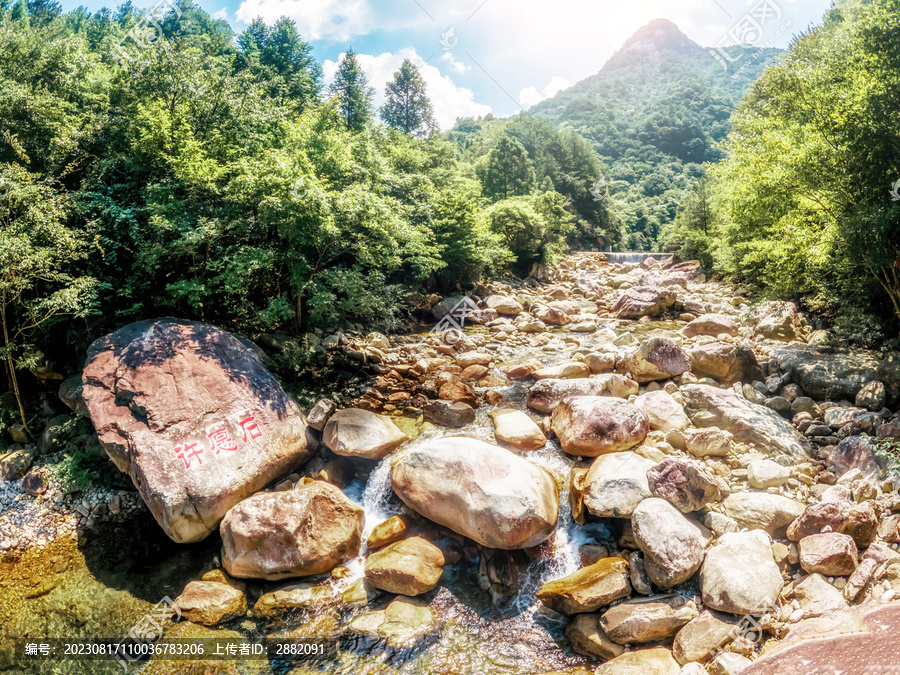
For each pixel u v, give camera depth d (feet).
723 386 33.01
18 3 88.02
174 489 24.12
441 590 21.76
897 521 20.20
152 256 34.40
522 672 18.38
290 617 20.97
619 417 27.02
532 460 27.53
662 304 56.18
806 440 27.09
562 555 22.54
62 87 47.34
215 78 45.32
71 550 25.75
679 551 19.89
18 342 34.12
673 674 16.69
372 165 58.34
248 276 37.42
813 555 19.26
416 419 32.86
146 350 29.58
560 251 117.19
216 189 37.35
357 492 27.78
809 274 36.91
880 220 27.14
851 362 31.48
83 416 32.60
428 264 57.98
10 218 31.60
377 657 19.08
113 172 40.14
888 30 29.01
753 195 38.68
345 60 108.17
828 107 30.32
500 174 155.63
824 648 16.07
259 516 23.11
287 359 38.19
